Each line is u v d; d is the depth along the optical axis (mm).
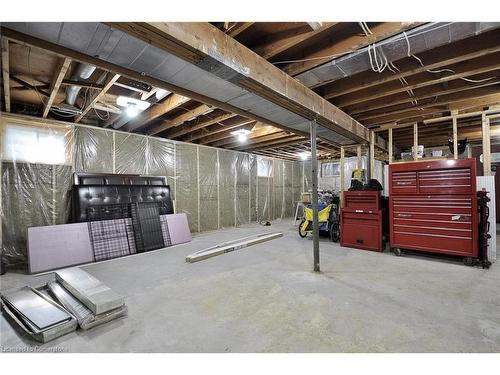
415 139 4496
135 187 4641
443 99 3629
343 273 2969
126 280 2797
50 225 3574
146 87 3068
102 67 1947
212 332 1761
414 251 3949
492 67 2586
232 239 5172
